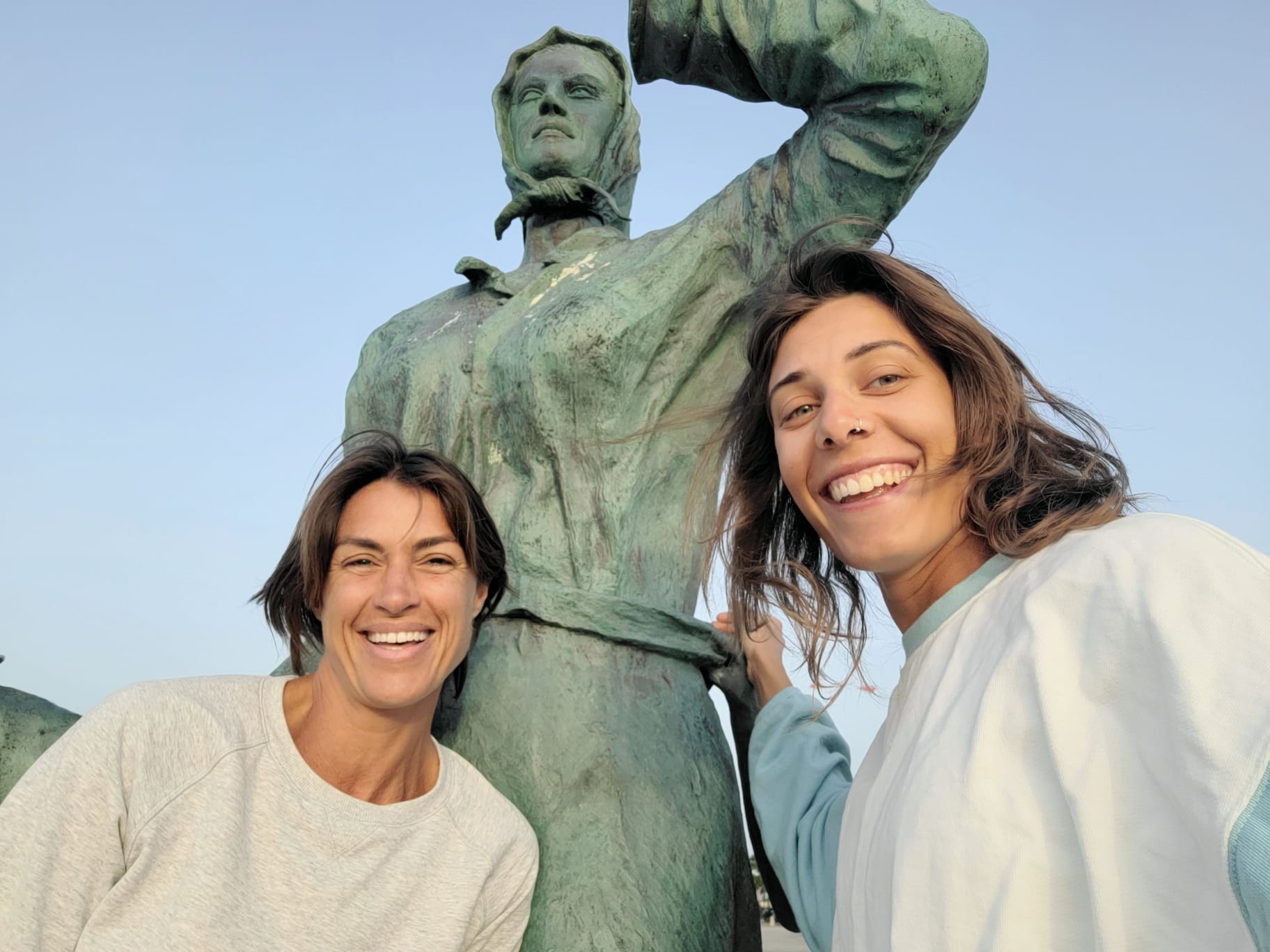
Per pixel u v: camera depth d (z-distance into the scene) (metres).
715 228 1.10
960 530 0.72
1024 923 0.52
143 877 0.76
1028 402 0.74
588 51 1.31
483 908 0.86
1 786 1.03
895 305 0.75
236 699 0.84
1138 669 0.53
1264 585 0.50
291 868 0.79
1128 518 0.59
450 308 1.22
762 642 1.06
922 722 0.64
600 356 1.04
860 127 0.99
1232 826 0.44
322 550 0.85
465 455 1.10
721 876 0.96
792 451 0.74
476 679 0.99
